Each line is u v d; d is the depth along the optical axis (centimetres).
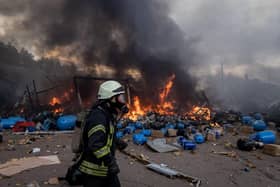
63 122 1139
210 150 870
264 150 871
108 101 246
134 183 470
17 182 429
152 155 736
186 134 1077
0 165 526
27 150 726
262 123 1290
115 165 238
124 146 318
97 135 228
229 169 647
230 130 1300
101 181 247
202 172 599
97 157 228
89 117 243
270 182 569
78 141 253
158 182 488
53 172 485
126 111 261
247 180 570
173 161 680
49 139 939
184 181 509
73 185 411
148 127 1294
